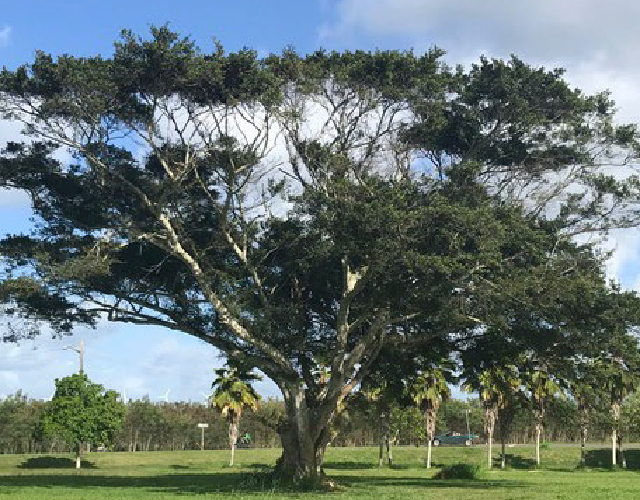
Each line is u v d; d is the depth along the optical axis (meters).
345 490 30.73
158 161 28.25
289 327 30.27
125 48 23.97
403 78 27.06
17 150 27.42
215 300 29.30
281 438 32.72
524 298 26.08
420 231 25.14
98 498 25.83
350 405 36.41
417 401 63.97
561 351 30.81
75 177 27.72
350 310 31.94
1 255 28.11
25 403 89.44
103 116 25.55
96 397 61.03
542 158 29.05
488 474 52.66
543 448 84.69
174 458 73.75
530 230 27.30
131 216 28.55
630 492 31.55
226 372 67.88
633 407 71.75
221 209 29.12
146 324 32.09
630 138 28.09
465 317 27.59
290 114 27.30
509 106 27.59
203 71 24.36
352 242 25.27
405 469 62.41
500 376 51.16
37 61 23.81
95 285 29.98
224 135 27.06
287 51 27.16
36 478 41.75
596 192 29.30
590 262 28.91
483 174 29.67
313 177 28.61
